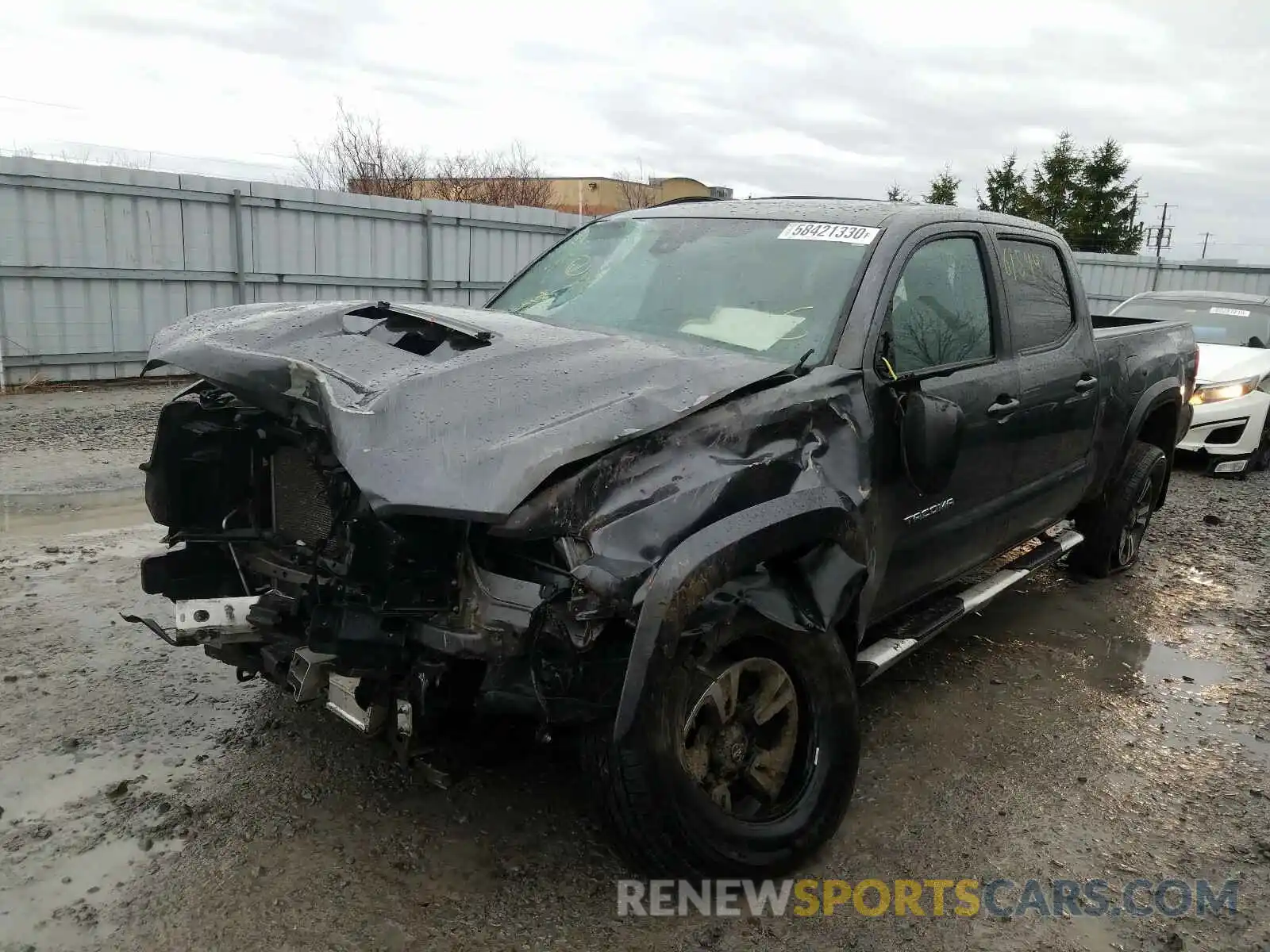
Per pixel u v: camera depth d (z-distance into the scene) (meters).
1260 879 3.08
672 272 3.87
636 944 2.62
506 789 3.30
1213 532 7.48
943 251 3.90
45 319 11.41
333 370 2.79
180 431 3.26
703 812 2.67
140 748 3.46
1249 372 9.42
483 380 2.70
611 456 2.57
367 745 3.54
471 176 28.58
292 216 13.41
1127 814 3.43
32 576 5.10
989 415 3.89
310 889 2.75
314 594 2.73
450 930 2.62
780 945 2.66
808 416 2.99
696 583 2.48
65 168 11.23
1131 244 46.75
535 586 2.53
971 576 5.86
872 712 4.15
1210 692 4.54
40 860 2.82
